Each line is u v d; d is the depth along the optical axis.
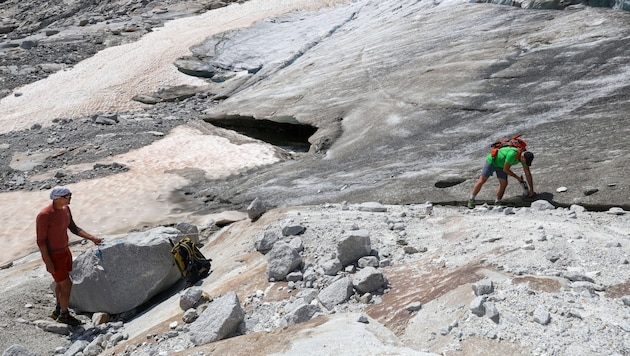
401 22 23.05
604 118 11.44
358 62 20.53
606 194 8.58
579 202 8.60
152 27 39.72
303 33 30.81
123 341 6.79
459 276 5.54
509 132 12.40
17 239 12.30
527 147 11.31
